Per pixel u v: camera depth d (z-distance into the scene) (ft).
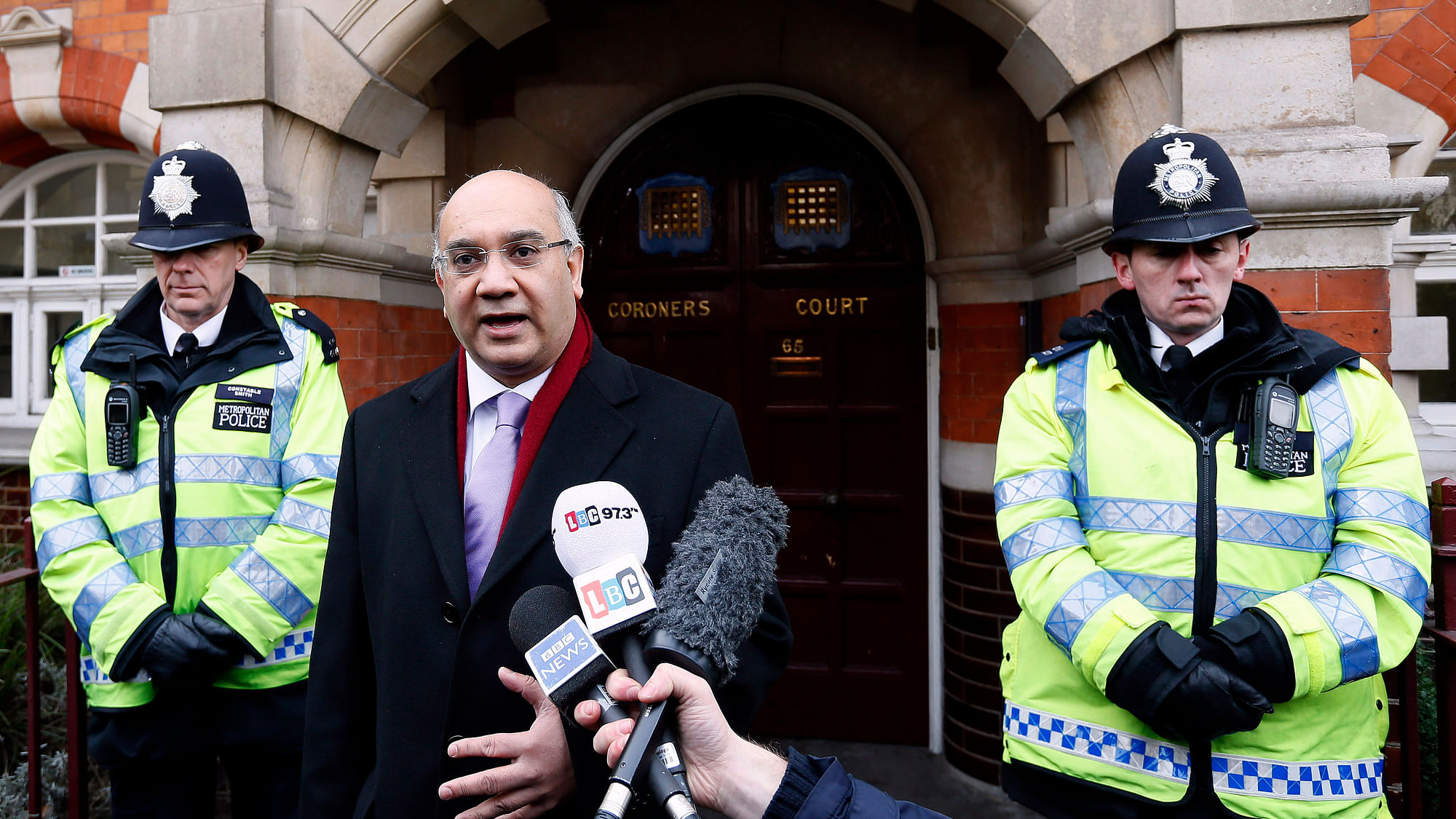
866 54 12.34
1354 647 4.54
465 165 13.25
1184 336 5.49
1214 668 4.53
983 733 11.80
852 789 3.19
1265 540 4.93
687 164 13.44
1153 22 7.81
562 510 3.97
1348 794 4.79
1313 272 7.25
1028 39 8.23
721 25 12.69
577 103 13.12
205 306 7.19
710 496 3.95
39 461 7.09
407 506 4.67
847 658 13.14
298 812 7.06
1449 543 6.04
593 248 13.61
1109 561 5.20
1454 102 10.43
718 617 3.40
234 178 7.45
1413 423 10.85
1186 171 5.25
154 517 6.84
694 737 3.15
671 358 13.56
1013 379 11.85
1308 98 7.44
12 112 13.71
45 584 6.76
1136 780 4.92
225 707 6.95
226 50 9.16
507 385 4.82
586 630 3.47
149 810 7.00
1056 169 11.23
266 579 6.63
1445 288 11.45
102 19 13.52
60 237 15.10
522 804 3.96
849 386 13.17
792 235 13.20
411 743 4.33
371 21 9.30
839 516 13.10
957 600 12.21
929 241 12.62
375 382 10.50
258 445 7.11
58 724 10.76
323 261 9.46
